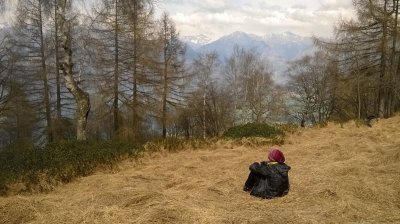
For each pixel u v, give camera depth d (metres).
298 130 15.74
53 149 9.66
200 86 36.09
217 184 7.18
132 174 8.09
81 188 7.17
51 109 28.47
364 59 23.41
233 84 43.41
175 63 25.86
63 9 11.82
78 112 12.38
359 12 22.86
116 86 22.20
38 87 28.27
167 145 11.36
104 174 8.27
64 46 12.02
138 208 5.45
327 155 10.04
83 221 4.95
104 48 21.58
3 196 6.73
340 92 25.03
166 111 25.06
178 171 8.39
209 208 5.53
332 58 26.05
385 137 12.81
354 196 6.21
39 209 5.48
